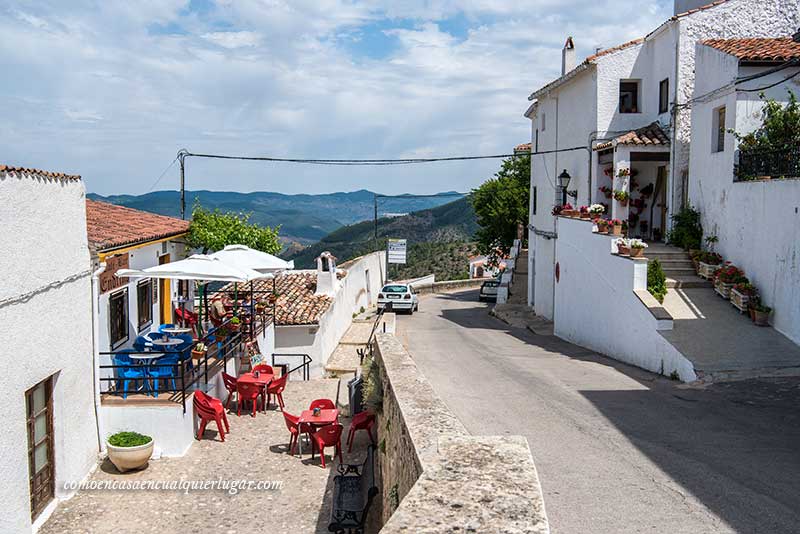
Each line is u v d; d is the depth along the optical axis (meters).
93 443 10.88
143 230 14.75
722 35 19.66
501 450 3.94
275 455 11.71
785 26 19.78
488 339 21.81
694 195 18.23
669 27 20.16
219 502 9.72
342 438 12.85
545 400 10.89
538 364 15.28
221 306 15.91
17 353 8.38
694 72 18.88
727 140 16.20
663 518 5.91
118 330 13.02
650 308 14.03
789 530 5.64
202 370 13.27
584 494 6.50
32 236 8.81
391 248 44.25
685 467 7.29
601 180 22.53
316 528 8.95
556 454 7.82
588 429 8.97
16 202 8.38
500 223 46.88
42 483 9.32
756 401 10.29
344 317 26.72
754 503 6.23
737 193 15.64
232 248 17.77
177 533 8.75
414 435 5.62
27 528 8.45
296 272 27.91
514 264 40.59
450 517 3.05
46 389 9.59
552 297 27.25
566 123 25.81
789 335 13.19
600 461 7.54
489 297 40.28
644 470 7.21
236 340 15.73
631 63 22.22
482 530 2.93
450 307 37.38
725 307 14.88
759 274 14.53
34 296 8.84
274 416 14.09
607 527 5.72
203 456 11.55
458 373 13.96
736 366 11.95
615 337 16.27
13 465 8.23
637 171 22.70
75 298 10.22
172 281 17.28
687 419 9.43
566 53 28.31
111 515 9.27
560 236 22.19
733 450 7.90
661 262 17.11
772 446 8.05
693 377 11.93
